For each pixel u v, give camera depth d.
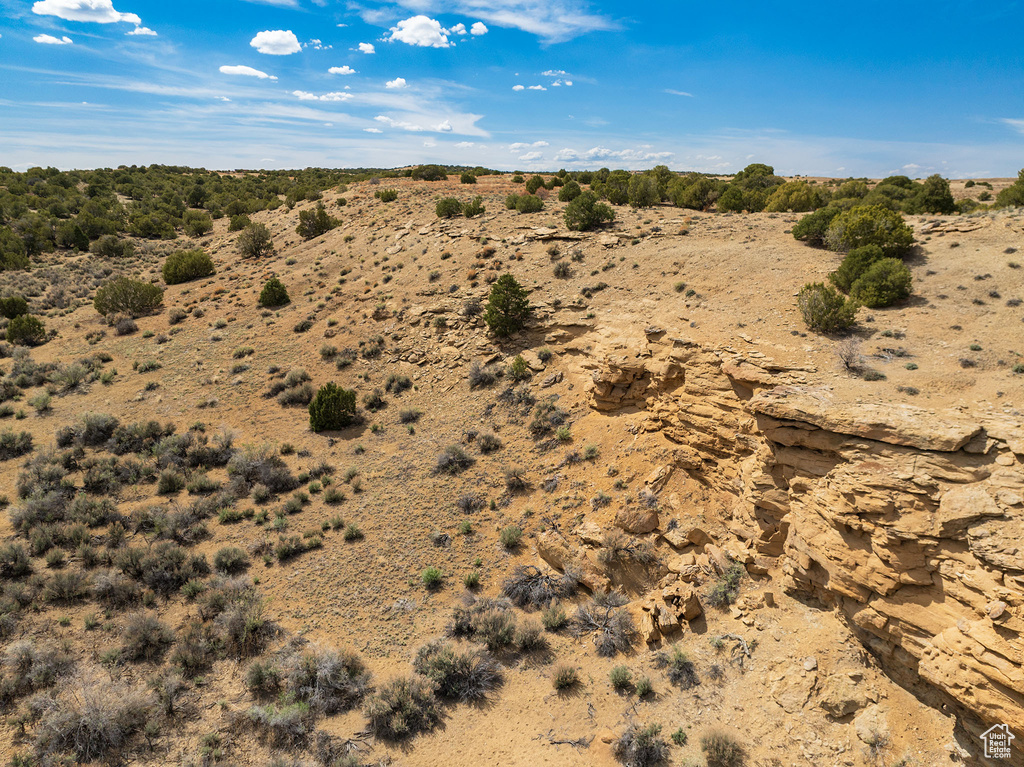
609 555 18.70
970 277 23.34
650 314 26.78
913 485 12.61
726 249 31.64
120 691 14.82
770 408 16.05
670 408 21.86
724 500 19.33
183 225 88.38
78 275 60.41
